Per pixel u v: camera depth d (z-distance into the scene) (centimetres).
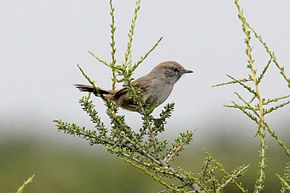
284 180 636
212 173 724
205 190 674
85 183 2492
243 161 2395
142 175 2445
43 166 2588
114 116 852
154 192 2381
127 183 2442
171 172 734
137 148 836
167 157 838
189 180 725
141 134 849
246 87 675
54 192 2492
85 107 852
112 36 817
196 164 2258
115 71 842
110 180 2498
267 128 623
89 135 843
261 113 666
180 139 848
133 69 835
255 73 675
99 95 852
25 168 2569
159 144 833
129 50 834
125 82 845
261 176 704
